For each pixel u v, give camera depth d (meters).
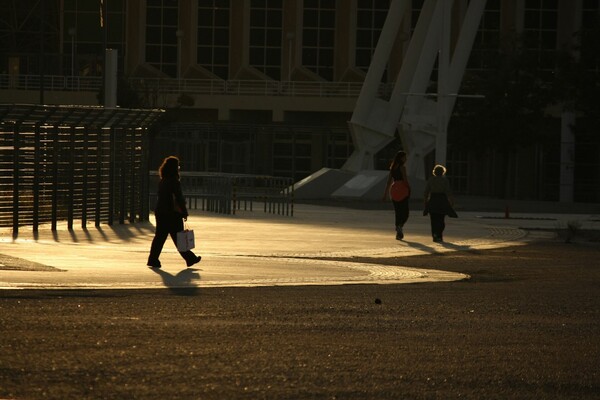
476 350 30.45
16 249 59.25
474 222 108.06
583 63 194.00
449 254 68.81
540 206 157.50
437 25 169.62
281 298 41.53
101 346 29.23
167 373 25.91
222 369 26.58
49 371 25.75
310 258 63.09
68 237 71.88
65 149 83.44
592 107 193.50
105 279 45.72
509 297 44.22
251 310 37.56
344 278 50.28
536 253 71.38
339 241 77.19
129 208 89.38
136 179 89.94
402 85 178.88
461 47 173.12
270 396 23.77
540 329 35.00
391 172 81.00
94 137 87.38
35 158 75.06
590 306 41.72
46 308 36.16
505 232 92.31
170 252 61.53
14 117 73.00
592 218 123.38
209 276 48.69
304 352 29.30
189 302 39.22
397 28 178.50
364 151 178.75
